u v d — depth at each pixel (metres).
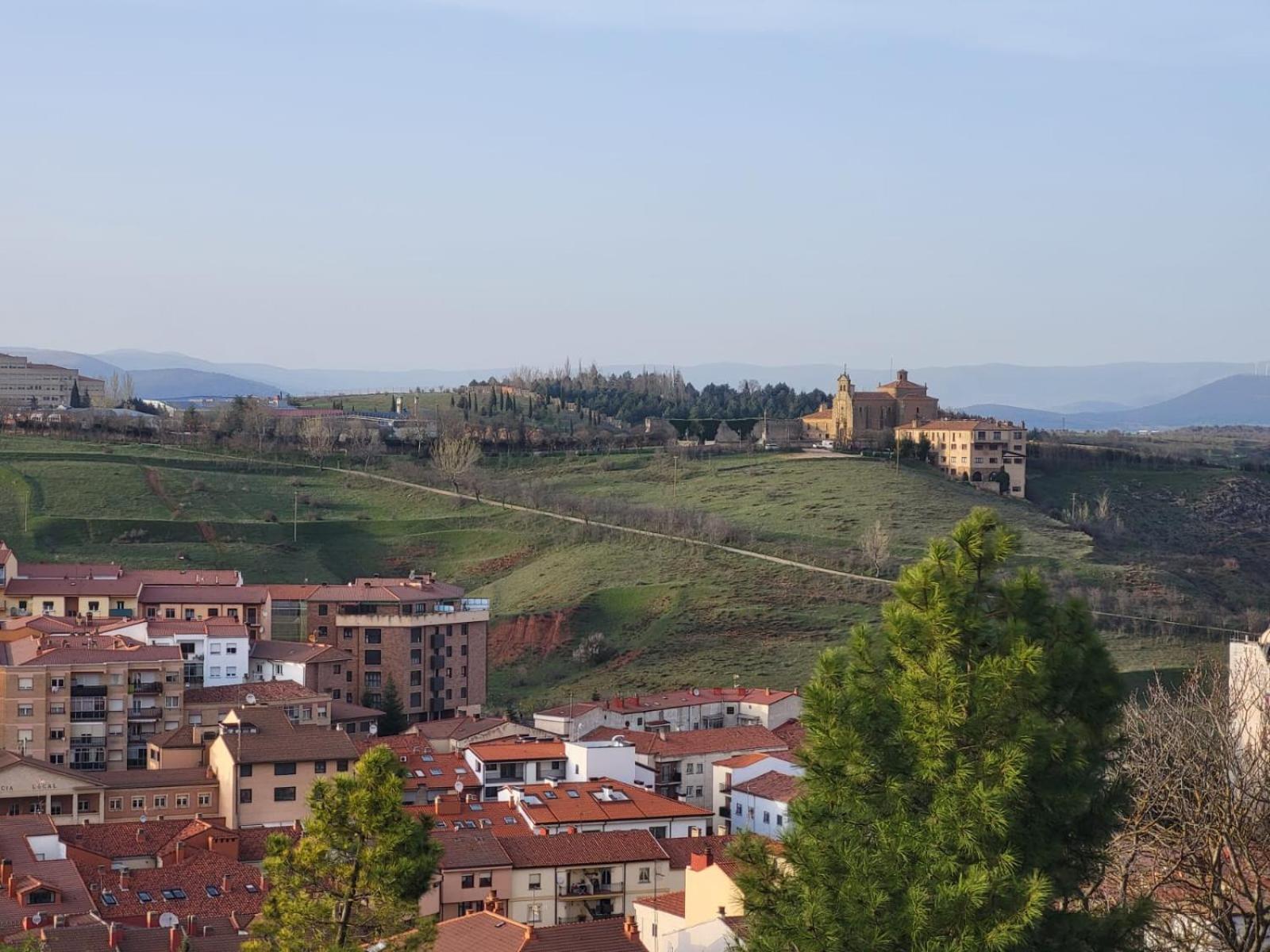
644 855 117.88
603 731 165.62
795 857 45.31
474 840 115.88
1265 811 52.84
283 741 141.88
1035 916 40.25
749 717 184.50
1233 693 64.31
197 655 174.12
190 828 126.31
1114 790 44.97
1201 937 49.44
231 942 96.62
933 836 42.78
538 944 86.19
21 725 152.50
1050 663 44.94
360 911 65.25
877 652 48.06
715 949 84.88
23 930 93.69
